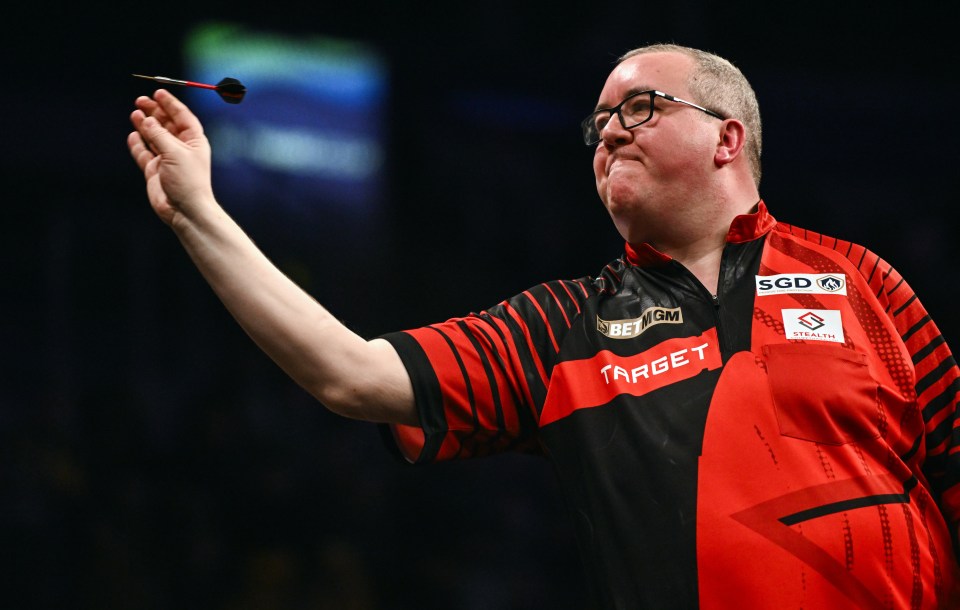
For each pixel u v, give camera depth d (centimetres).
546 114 4141
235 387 3512
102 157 3694
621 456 724
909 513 713
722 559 681
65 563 2930
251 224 3819
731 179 834
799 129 4081
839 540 684
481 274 4131
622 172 813
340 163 3953
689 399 727
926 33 4034
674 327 767
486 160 4162
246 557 3023
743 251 804
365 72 3938
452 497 3375
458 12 3984
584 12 3991
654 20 3941
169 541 3000
